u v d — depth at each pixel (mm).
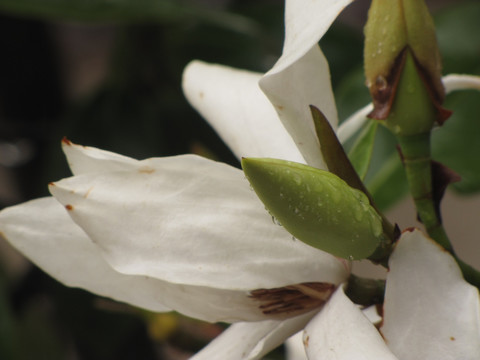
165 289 311
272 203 287
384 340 295
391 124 315
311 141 304
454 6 455
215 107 337
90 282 318
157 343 461
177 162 302
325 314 303
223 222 302
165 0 477
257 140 326
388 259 302
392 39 306
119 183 301
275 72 284
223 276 300
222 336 319
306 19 285
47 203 317
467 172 430
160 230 300
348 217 292
